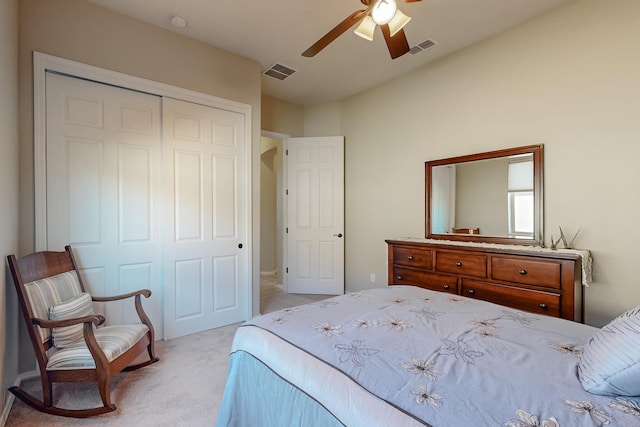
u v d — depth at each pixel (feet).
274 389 3.78
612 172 7.22
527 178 8.57
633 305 6.95
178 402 6.11
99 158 8.14
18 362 6.74
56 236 7.51
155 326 9.08
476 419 2.47
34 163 7.16
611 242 7.23
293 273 14.78
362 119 13.66
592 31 7.47
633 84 6.94
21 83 7.02
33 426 5.39
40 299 6.11
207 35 9.40
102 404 5.97
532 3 7.84
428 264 9.43
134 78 8.52
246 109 10.77
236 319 10.75
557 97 8.04
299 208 14.71
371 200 13.28
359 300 5.81
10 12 6.29
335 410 2.97
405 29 8.95
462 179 10.04
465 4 7.86
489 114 9.41
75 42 7.68
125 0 7.82
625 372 2.61
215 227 10.22
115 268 8.39
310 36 9.43
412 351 3.64
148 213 8.93
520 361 3.35
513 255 7.59
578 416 2.48
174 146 9.32
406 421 2.53
